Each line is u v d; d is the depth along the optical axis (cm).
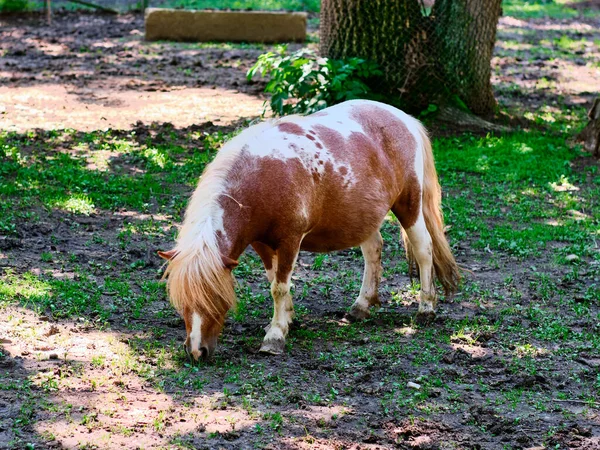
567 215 1109
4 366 611
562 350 707
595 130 1351
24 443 509
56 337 673
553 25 2603
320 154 677
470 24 1427
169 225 1003
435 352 694
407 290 854
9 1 2516
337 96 1323
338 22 1409
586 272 915
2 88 1597
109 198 1069
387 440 541
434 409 590
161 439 525
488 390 627
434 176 774
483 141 1373
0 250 877
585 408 604
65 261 864
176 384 604
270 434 539
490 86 1492
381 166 716
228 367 638
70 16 2528
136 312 738
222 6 2633
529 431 564
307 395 598
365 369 652
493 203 1143
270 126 679
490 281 887
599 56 2141
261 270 889
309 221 673
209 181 635
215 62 1922
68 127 1359
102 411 555
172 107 1518
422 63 1416
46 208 1015
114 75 1764
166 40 2195
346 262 932
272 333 679
